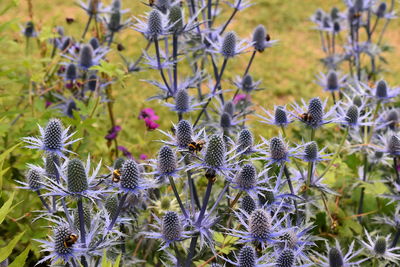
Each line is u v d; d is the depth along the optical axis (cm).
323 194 99
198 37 111
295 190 95
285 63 231
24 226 95
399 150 99
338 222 104
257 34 113
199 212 87
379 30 269
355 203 113
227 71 216
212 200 101
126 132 157
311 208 101
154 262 98
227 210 88
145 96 190
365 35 262
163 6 108
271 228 82
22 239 94
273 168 91
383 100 108
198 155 86
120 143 144
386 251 93
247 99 120
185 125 86
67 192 79
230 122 108
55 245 79
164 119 177
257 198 86
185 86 106
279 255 82
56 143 83
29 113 119
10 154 105
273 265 83
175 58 104
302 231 87
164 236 83
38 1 273
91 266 86
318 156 93
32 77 111
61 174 80
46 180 86
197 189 110
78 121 102
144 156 111
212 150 82
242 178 84
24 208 96
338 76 136
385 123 109
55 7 265
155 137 135
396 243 102
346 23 157
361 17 154
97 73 121
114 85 195
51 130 82
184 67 197
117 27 127
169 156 84
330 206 105
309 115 92
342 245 102
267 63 230
